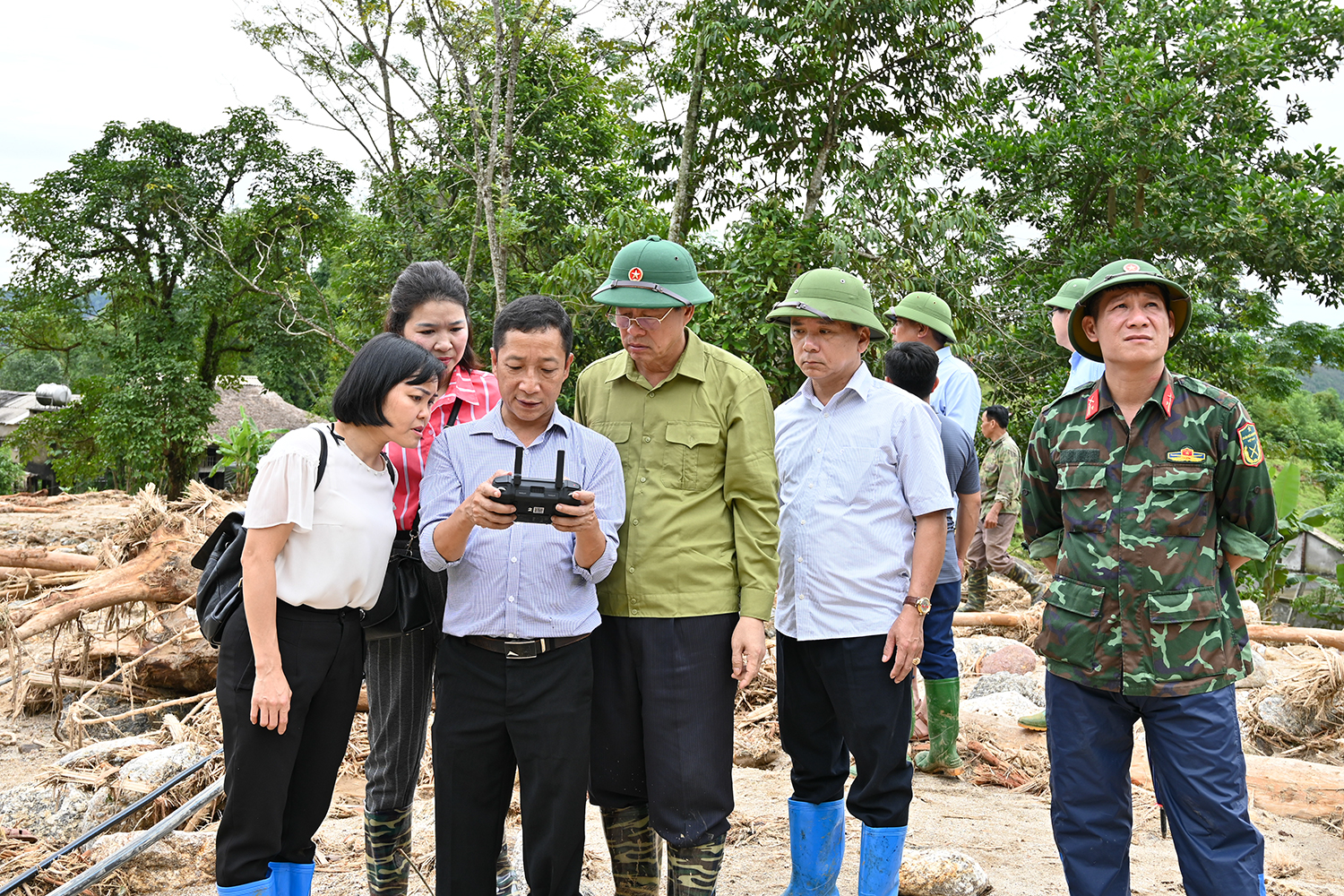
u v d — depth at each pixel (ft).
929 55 38.11
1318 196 47.55
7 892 10.66
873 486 10.00
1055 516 9.84
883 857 9.72
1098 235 52.49
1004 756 16.01
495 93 50.98
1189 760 8.52
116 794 13.08
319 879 11.19
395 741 9.50
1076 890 8.97
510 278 56.75
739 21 38.14
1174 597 8.61
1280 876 12.26
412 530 9.48
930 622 14.92
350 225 78.54
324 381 118.62
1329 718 18.28
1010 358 45.37
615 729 9.32
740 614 9.11
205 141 89.10
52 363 178.60
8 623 17.47
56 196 88.74
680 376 9.37
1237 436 8.64
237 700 8.25
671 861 9.13
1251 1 54.70
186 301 89.30
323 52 63.26
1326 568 39.75
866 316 9.94
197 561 9.20
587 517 7.85
